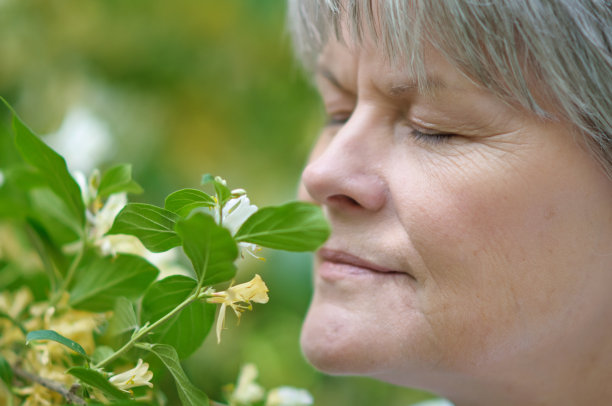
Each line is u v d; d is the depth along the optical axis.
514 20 0.66
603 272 0.73
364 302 0.75
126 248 0.86
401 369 0.76
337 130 0.92
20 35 1.94
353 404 2.24
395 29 0.69
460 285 0.71
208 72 2.13
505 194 0.69
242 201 0.59
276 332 2.09
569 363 0.79
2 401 0.77
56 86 1.92
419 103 0.72
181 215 0.62
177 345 0.69
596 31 0.67
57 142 1.60
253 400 0.94
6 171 0.86
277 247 0.55
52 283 0.87
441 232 0.70
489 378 0.79
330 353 0.75
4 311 0.86
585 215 0.71
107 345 0.75
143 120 1.99
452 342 0.73
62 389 0.71
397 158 0.74
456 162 0.71
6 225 1.05
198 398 0.61
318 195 0.76
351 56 0.79
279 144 2.22
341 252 0.77
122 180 0.82
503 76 0.67
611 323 0.77
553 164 0.69
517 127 0.69
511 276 0.71
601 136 0.69
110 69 2.06
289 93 2.21
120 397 0.62
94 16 2.02
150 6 2.05
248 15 2.10
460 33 0.67
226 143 2.16
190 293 0.65
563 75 0.67
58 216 0.88
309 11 0.84
